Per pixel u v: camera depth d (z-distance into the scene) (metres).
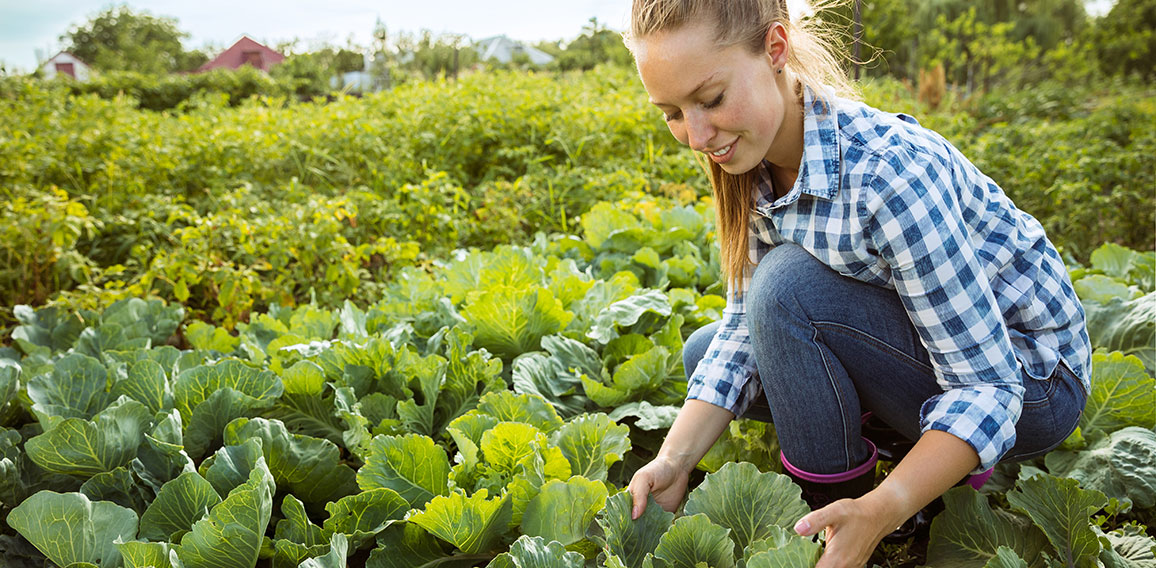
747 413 1.89
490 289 2.49
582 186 5.25
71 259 3.75
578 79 11.63
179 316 2.87
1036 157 6.15
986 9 31.94
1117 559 1.55
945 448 1.36
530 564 1.39
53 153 5.59
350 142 6.06
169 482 1.64
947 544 1.62
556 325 2.53
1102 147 6.09
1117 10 27.97
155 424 1.94
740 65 1.31
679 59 1.29
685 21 1.28
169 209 4.43
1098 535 1.59
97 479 1.77
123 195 5.00
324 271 3.98
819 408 1.58
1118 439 1.94
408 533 1.67
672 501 1.67
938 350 1.43
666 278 3.04
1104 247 3.18
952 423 1.37
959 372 1.42
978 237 1.52
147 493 1.81
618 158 6.07
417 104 7.48
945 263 1.36
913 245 1.36
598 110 6.52
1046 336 1.55
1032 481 1.62
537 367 2.31
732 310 1.78
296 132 6.40
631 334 2.45
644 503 1.58
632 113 6.36
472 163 6.37
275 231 3.90
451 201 4.97
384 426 2.07
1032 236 1.58
